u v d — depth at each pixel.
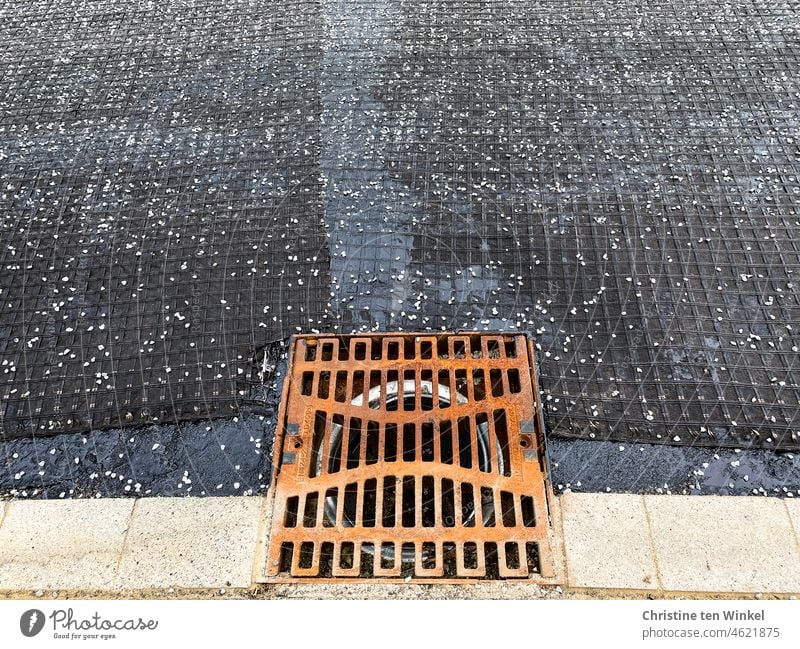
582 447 3.05
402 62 4.83
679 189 4.00
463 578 2.63
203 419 3.22
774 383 3.22
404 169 4.17
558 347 3.37
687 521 2.79
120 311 3.61
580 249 3.75
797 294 3.53
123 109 4.64
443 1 5.31
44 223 4.02
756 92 4.52
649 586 2.62
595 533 2.76
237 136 4.41
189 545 2.79
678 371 3.27
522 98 4.55
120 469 3.08
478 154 4.23
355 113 4.50
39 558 2.77
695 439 3.06
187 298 3.64
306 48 4.98
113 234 3.94
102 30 5.26
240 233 3.90
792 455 3.01
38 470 3.09
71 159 4.34
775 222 3.83
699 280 3.61
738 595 2.60
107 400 3.29
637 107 4.46
